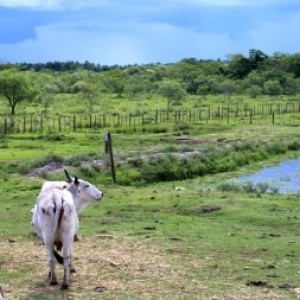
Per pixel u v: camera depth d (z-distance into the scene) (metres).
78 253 16.23
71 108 99.56
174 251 16.70
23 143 54.78
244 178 39.44
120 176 35.56
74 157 39.56
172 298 12.40
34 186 30.97
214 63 189.62
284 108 98.38
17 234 19.31
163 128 66.38
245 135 60.22
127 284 13.40
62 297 12.43
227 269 14.80
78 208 15.22
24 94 88.38
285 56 173.62
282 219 21.44
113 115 84.50
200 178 39.06
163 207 24.62
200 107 102.12
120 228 20.33
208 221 21.78
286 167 44.31
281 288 13.21
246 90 137.62
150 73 184.75
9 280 13.69
